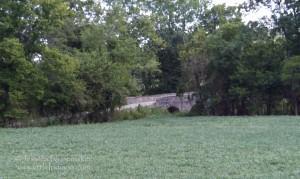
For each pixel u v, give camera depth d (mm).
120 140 27938
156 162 19578
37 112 46312
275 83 54062
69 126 40344
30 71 43062
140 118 52250
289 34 54875
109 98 50188
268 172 17078
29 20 44156
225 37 57625
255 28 55906
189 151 22719
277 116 47688
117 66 50156
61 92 46312
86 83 48406
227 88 56875
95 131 34469
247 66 55062
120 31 54875
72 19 51375
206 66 57312
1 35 43969
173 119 47500
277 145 24562
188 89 59344
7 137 30328
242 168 17906
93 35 51531
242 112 57094
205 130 34062
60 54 44812
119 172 17422
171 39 76625
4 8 43344
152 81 76000
